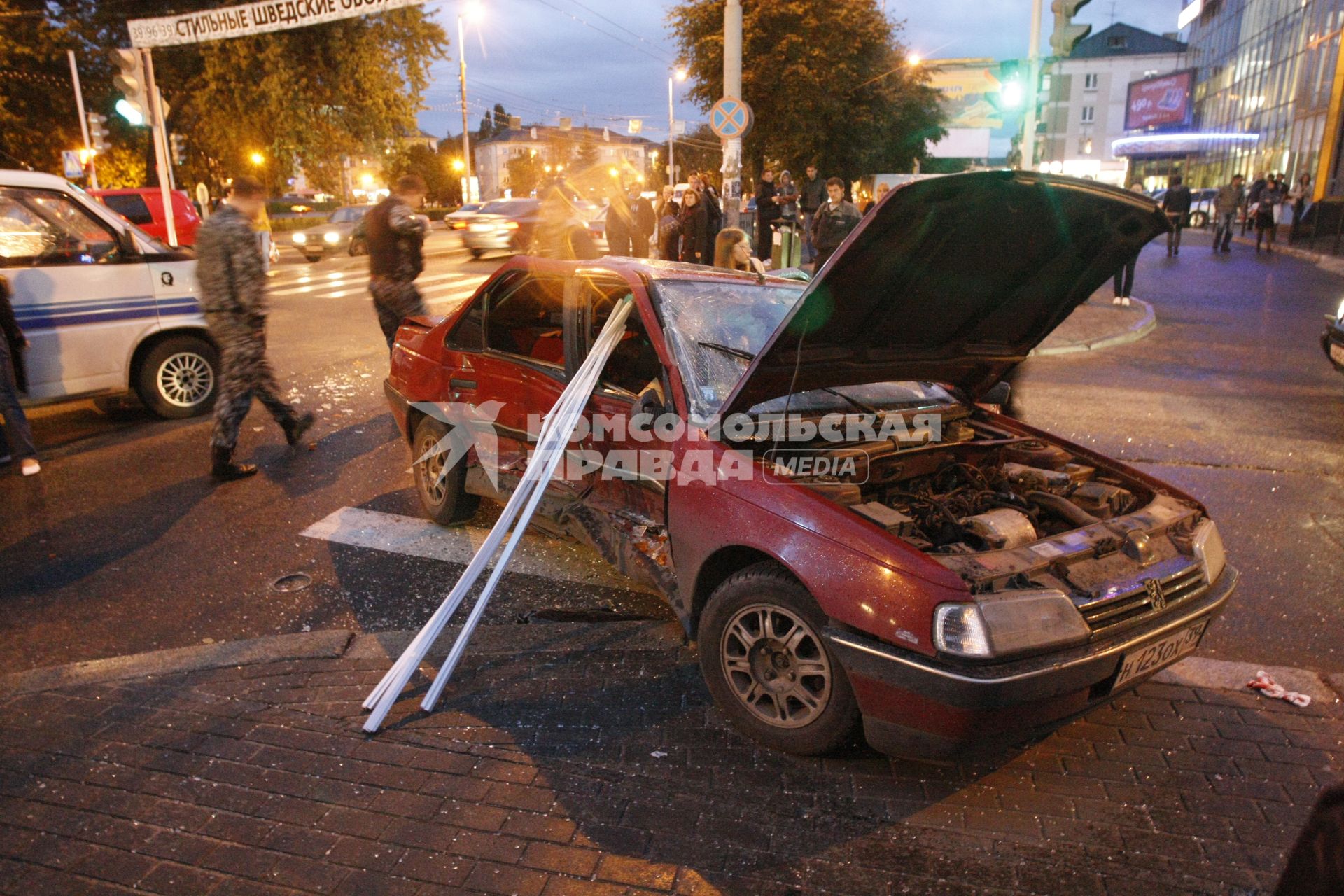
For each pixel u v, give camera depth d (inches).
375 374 357.1
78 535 199.5
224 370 231.3
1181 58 2487.7
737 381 142.3
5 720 127.6
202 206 928.3
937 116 1674.5
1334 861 41.1
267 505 219.0
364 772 116.7
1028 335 159.0
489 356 179.9
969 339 152.7
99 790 112.3
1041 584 109.7
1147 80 2164.1
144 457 255.3
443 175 3016.7
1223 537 204.8
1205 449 271.9
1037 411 317.1
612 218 523.2
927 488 141.6
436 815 108.7
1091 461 150.1
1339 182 1076.5
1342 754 124.5
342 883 97.6
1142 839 107.0
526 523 147.5
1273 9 1375.5
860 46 1251.8
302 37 967.0
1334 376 379.6
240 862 100.6
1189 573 120.9
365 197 1951.3
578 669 144.0
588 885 97.7
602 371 158.1
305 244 864.9
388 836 104.8
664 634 156.2
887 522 113.6
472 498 200.5
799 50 1211.9
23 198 257.6
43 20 1015.0
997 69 526.0
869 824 108.3
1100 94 2913.4
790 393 134.5
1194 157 1833.2
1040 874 100.8
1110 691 111.5
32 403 261.0
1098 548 117.4
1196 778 118.8
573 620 162.6
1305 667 149.3
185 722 127.5
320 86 1007.0
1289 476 247.9
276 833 105.2
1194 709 135.6
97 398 302.0
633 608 167.6
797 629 116.6
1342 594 176.1
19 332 235.9
